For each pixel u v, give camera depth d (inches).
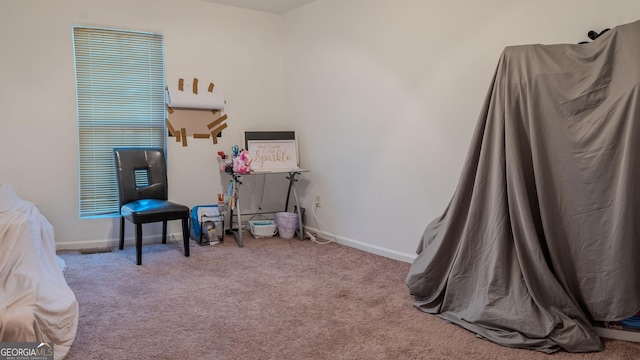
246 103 179.6
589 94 85.0
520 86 93.7
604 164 83.4
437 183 126.0
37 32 140.5
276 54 185.6
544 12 99.9
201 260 138.6
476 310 90.9
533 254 87.4
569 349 80.3
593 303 85.7
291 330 90.1
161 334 87.7
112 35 152.6
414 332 89.7
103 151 154.8
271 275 124.5
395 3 134.0
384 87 140.3
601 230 84.4
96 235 154.4
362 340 86.0
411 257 135.4
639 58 78.9
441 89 122.8
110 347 82.1
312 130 173.3
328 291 112.1
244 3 169.5
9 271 78.2
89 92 150.9
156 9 157.9
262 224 171.8
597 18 91.7
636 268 81.7
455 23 117.9
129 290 111.7
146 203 141.0
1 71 136.8
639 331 83.9
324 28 162.9
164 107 164.1
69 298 86.1
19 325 66.9
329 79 162.7
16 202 112.0
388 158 140.9
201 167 171.5
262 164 169.3
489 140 96.4
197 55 167.2
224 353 80.6
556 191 89.7
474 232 95.7
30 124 141.9
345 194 159.3
